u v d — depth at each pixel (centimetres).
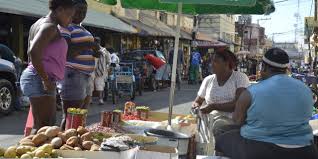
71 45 531
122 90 1662
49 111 486
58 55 473
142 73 2058
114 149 405
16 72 1218
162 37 2952
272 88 393
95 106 1441
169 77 2181
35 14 1356
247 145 396
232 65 554
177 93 2055
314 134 494
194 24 4181
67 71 539
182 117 603
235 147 404
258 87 400
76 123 495
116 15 2505
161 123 559
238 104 407
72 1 481
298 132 393
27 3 1474
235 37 6869
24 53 1652
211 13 674
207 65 3114
